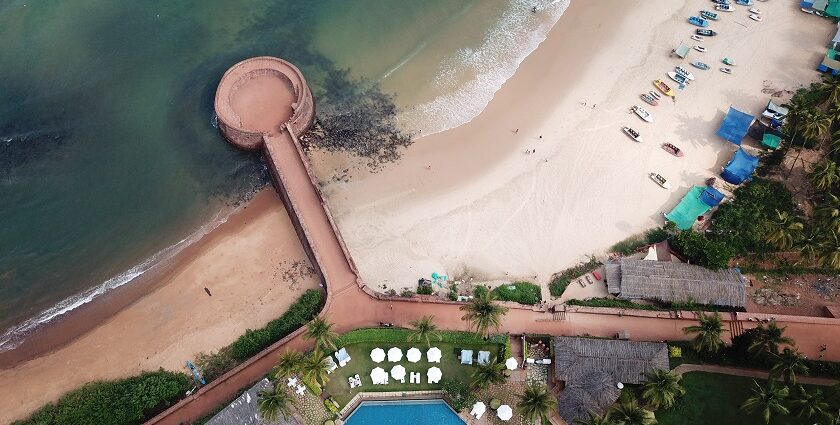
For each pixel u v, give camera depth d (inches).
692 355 2701.8
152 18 3868.1
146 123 3499.0
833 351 2691.9
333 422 2554.1
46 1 3882.9
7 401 2721.5
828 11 3892.7
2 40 3759.8
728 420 2544.3
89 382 2755.9
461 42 3853.3
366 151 3405.5
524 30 3924.7
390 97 3619.6
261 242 3122.5
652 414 2331.4
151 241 3152.1
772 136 3348.9
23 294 3006.9
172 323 2910.9
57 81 3636.8
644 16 3996.1
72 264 3085.6
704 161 3358.8
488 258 3063.5
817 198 3152.1
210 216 3221.0
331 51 3774.6
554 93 3641.7
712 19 3937.0
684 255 2987.2
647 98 3585.1
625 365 2596.0
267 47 3769.7
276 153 3196.4
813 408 2347.4
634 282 2856.8
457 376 2687.0
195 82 3629.4
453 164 3368.6
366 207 3218.5
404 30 3873.0
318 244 2967.5
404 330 2746.1
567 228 3154.5
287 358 2468.0
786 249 2903.5
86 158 3385.8
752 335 2618.1
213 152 3395.7
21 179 3316.9
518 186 3294.8
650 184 3284.9
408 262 3048.7
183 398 2691.9
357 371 2701.8
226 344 2854.3
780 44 3811.5
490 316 2564.0
